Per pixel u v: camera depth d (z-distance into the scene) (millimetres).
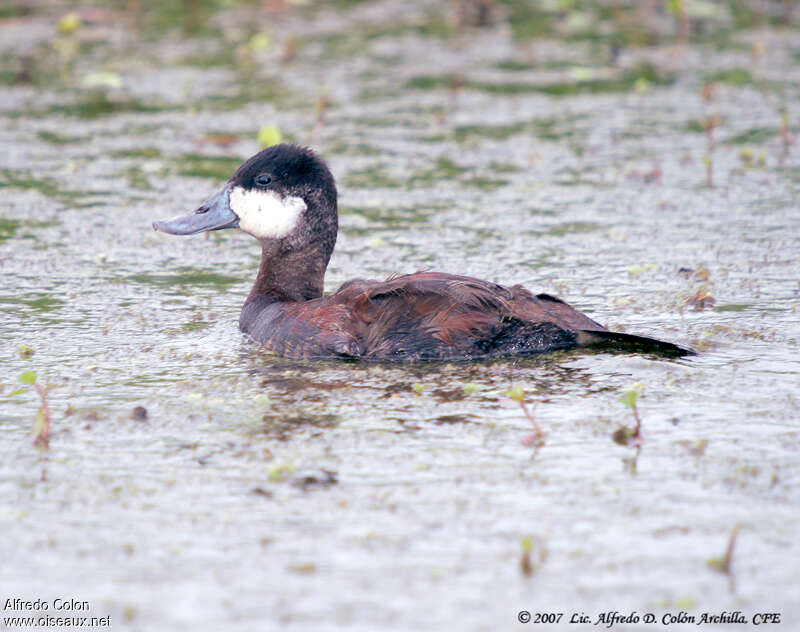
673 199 16422
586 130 20125
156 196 16812
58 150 19156
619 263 13766
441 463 8297
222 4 29734
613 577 6770
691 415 9078
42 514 7645
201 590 6699
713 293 12508
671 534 7242
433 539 7227
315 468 8242
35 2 29438
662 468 8156
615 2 30234
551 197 16719
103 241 14938
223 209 11945
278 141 16906
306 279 11898
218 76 23656
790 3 29156
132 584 6777
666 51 25359
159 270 13914
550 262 13859
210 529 7395
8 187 17250
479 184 17438
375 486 7949
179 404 9531
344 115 21094
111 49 25594
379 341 10344
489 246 14555
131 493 7914
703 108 21234
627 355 10398
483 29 27594
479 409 9273
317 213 11828
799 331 11141
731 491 7789
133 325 11812
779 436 8641
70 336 11445
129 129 20281
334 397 9586
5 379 10195
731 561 6883
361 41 26484
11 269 13750
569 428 8875
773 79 22938
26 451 8633
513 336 10320
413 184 17484
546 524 7395
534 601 6539
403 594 6621
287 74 23875
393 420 9086
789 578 6727
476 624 6320
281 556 7047
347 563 6961
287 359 10578
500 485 7949
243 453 8523
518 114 21188
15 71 23859
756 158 18312
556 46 26047
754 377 9883
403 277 10820
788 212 15648
